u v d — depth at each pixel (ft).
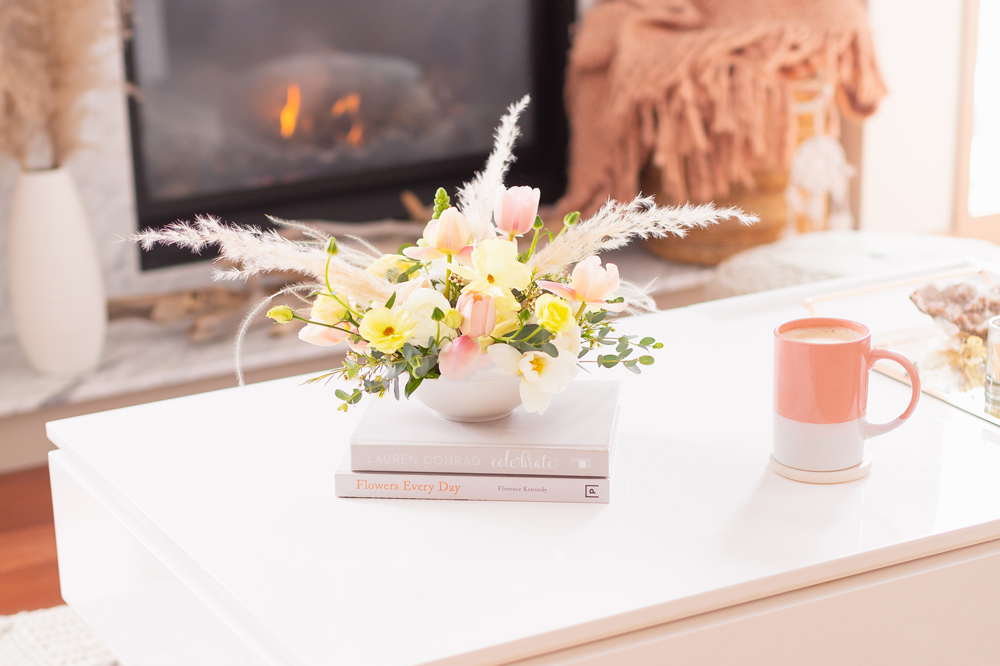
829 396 2.94
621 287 3.15
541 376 2.79
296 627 2.41
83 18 7.20
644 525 2.81
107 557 3.30
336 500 3.04
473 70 9.59
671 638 2.45
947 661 2.79
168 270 8.68
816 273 6.55
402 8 9.19
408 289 2.89
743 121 9.09
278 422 3.64
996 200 11.79
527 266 2.98
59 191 7.43
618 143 9.31
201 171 8.73
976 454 3.16
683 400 3.63
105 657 5.36
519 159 9.93
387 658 2.29
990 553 2.78
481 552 2.71
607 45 9.28
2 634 5.57
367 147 9.33
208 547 2.80
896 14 10.34
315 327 2.95
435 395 3.01
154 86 8.41
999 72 11.73
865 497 2.92
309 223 9.14
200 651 2.74
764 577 2.54
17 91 7.08
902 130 10.64
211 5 8.48
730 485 3.01
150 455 3.41
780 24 9.10
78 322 7.64
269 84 8.84
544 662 2.37
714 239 9.37
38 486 7.43
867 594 2.63
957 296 3.88
